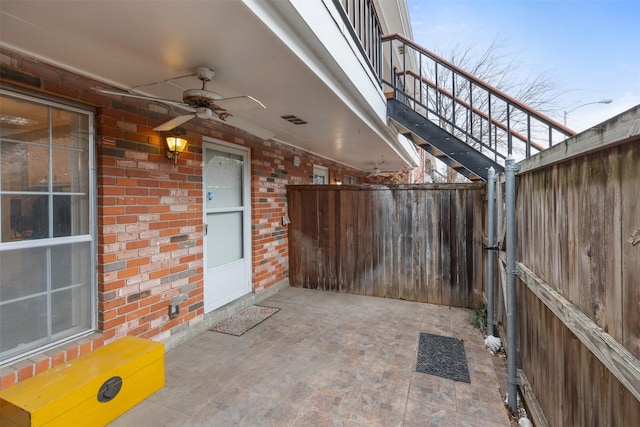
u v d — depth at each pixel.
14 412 1.71
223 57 2.09
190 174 3.30
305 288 5.07
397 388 2.41
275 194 4.86
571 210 1.41
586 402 1.31
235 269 4.12
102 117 2.46
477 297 4.15
